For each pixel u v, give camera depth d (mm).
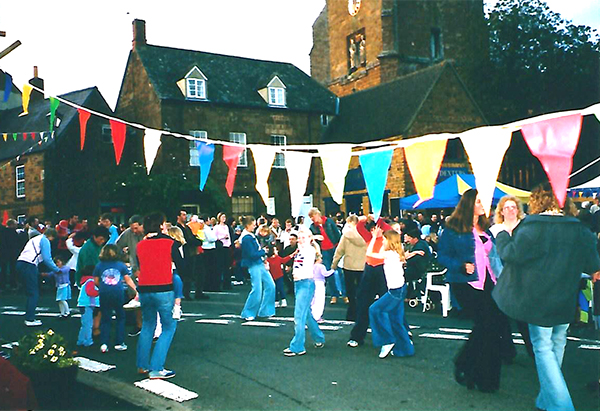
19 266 9945
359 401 5289
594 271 4695
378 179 4902
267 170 5820
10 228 15906
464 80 35250
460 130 29047
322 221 12531
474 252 5523
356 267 9516
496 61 34250
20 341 5480
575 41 32656
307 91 33562
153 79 28875
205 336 8609
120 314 7816
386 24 36750
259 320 10023
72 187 28234
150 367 6328
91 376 6430
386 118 29547
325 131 32844
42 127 29609
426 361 6711
